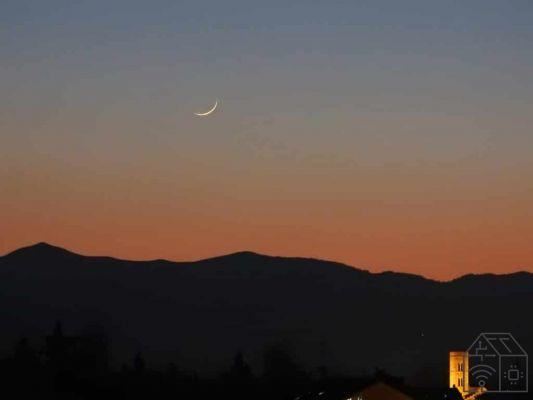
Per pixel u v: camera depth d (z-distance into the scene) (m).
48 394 190.88
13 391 187.62
